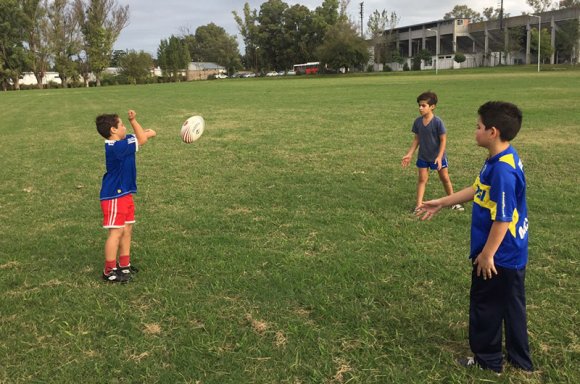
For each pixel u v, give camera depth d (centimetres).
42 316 376
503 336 329
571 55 7381
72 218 635
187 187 780
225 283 424
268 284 421
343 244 511
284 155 1017
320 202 672
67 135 1458
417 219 587
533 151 975
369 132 1312
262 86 4522
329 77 7138
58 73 7781
